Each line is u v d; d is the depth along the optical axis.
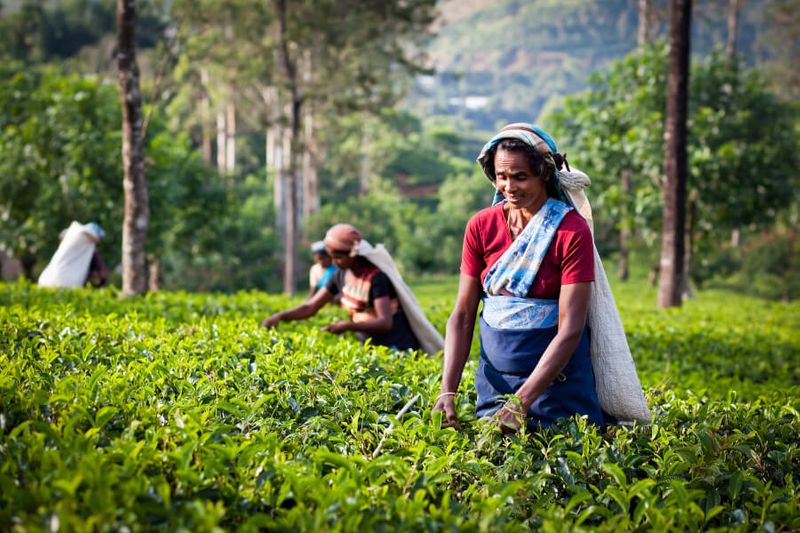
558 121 16.12
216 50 22.94
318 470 2.23
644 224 15.25
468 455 2.46
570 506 2.03
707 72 16.33
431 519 1.90
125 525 1.65
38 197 15.36
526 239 2.84
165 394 2.82
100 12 63.22
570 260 2.79
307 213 38.78
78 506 1.73
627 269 29.05
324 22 22.58
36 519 1.64
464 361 3.02
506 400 2.87
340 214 37.25
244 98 27.06
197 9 11.12
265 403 2.83
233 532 1.90
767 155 15.87
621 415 3.07
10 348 3.28
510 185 2.79
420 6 23.50
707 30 136.38
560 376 2.87
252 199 35.84
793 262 28.97
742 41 133.75
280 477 2.09
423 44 25.25
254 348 3.93
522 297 2.89
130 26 8.36
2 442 2.12
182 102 32.50
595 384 3.06
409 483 2.15
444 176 73.31
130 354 3.45
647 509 2.09
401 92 26.25
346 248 5.03
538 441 2.57
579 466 2.45
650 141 14.65
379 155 54.72
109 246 15.35
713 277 29.52
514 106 199.88
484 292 3.06
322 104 25.59
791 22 52.91
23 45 59.53
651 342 7.68
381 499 2.04
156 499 1.80
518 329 2.88
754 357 7.36
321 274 7.84
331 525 1.85
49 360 3.05
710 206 15.98
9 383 2.56
